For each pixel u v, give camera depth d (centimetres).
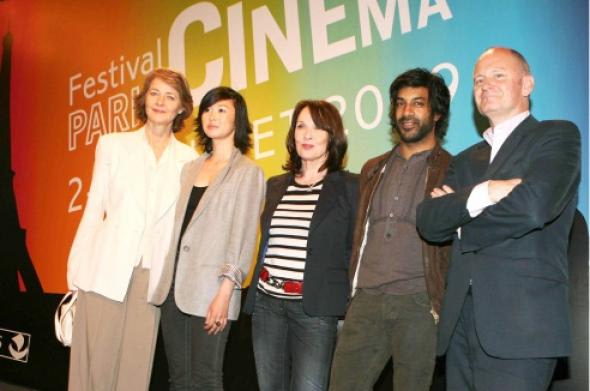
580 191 240
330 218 234
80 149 446
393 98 236
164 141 281
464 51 271
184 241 245
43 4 486
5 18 517
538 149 178
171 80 274
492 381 174
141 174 269
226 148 262
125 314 262
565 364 242
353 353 222
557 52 247
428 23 282
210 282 240
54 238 457
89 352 262
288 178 252
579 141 178
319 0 321
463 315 188
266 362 234
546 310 169
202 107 263
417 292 212
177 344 246
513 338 169
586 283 238
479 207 175
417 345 210
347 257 238
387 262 218
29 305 472
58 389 444
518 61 195
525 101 196
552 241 176
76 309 270
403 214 221
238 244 239
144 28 410
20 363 477
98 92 438
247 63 351
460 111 270
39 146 477
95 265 263
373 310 220
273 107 338
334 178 242
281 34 336
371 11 301
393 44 293
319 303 226
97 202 272
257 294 241
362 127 302
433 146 231
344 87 309
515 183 173
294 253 233
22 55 499
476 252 181
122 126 420
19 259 482
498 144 193
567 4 246
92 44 445
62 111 462
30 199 479
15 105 498
